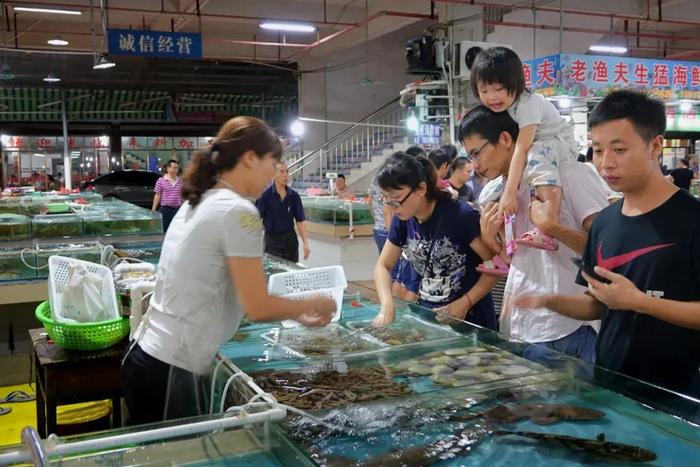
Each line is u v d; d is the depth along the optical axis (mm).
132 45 9680
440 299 2463
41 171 13930
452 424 1450
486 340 2051
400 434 1401
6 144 13547
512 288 2219
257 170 1754
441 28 8828
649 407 1469
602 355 1774
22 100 13023
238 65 14086
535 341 2133
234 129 1738
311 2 11867
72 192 10445
